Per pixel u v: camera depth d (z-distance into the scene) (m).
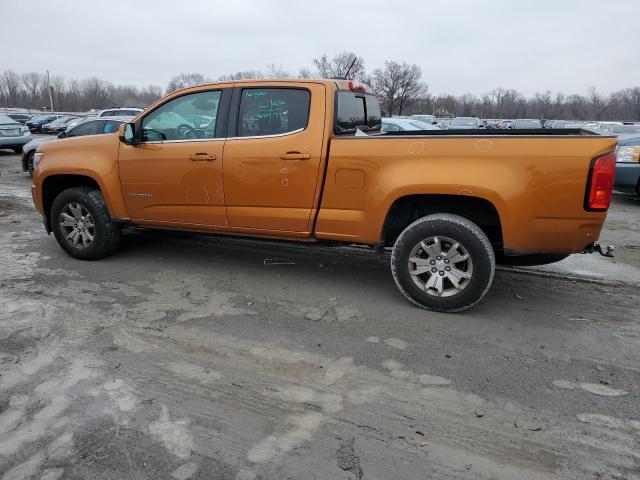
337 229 4.35
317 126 4.28
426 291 4.15
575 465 2.44
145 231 6.77
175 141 4.87
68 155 5.39
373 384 3.12
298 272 5.20
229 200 4.68
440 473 2.39
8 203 9.02
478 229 3.91
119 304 4.31
